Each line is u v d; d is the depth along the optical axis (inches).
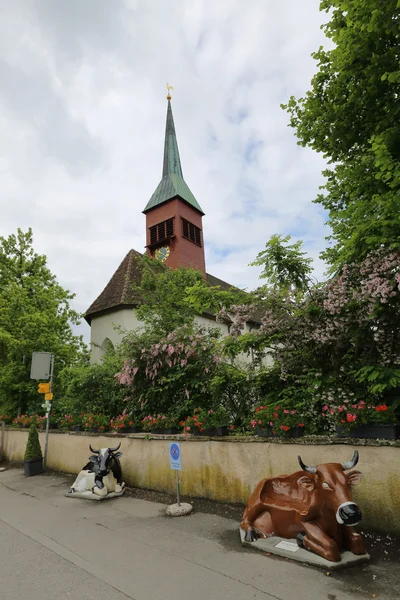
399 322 202.5
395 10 207.9
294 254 251.4
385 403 209.8
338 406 207.8
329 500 150.9
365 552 151.0
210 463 257.3
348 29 242.4
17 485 364.5
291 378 265.7
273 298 239.9
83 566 162.1
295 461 211.3
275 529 174.6
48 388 452.1
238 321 259.0
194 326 388.5
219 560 160.1
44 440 454.6
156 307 495.2
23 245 695.7
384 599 123.1
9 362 594.9
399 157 239.9
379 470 179.2
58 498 295.7
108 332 748.0
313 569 145.7
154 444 301.3
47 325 583.2
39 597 136.9
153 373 327.9
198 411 293.1
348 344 234.7
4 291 644.7
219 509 234.5
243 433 257.6
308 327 224.4
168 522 216.5
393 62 238.4
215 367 313.0
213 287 293.4
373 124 271.1
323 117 282.8
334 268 232.4
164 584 141.7
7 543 196.7
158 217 1123.9
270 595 129.7
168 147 1300.4
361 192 258.8
